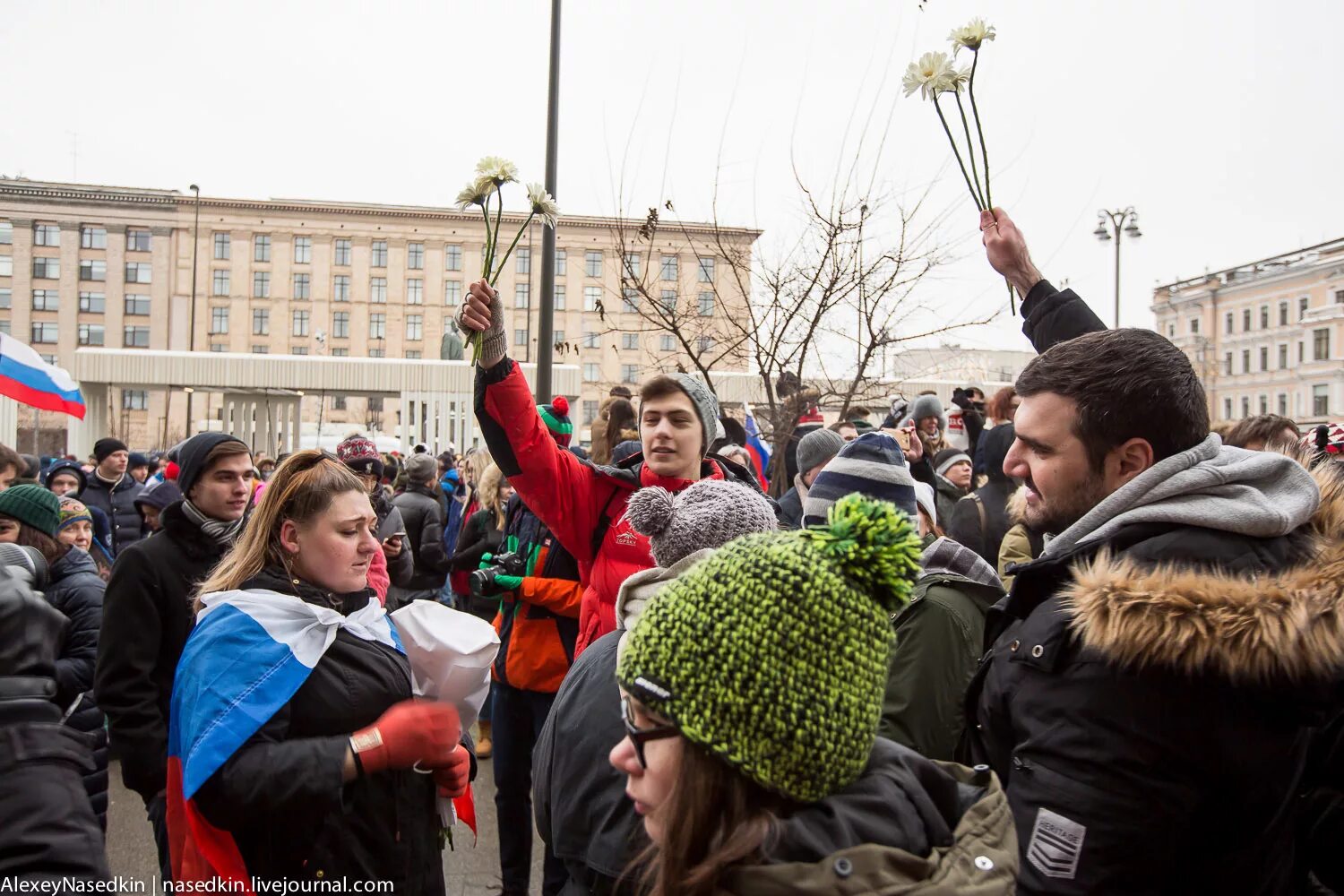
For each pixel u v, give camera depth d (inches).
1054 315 90.6
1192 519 58.1
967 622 83.4
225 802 74.4
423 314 2399.1
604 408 219.1
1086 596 54.6
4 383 248.4
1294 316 2076.8
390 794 83.0
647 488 76.7
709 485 79.7
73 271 2352.4
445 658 89.4
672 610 45.9
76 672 119.9
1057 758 55.3
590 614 110.2
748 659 43.0
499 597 143.3
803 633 43.2
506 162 102.1
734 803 44.6
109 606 106.6
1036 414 66.2
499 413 107.0
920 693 80.4
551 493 110.3
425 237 2394.2
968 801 51.9
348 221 2384.4
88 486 298.2
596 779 62.7
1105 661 54.4
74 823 57.4
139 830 178.4
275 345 2375.7
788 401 275.1
